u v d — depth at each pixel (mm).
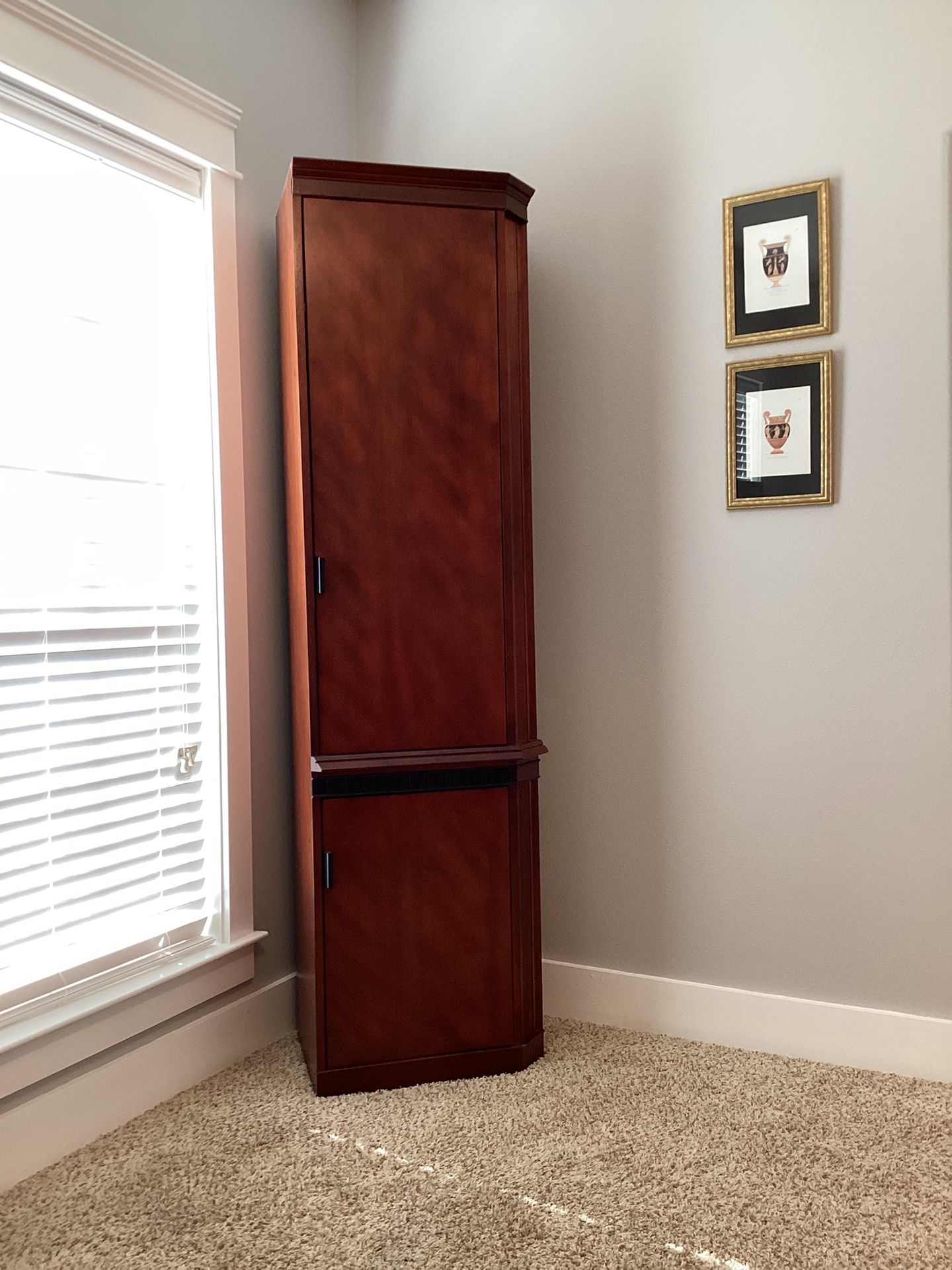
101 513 2076
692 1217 1760
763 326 2365
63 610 1985
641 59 2475
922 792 2277
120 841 2113
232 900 2354
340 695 2205
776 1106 2148
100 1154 1977
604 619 2588
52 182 1963
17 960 1904
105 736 2088
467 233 2229
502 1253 1670
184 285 2279
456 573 2256
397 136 2785
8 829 1896
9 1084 1863
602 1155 1958
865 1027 2342
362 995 2232
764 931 2449
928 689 2260
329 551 2188
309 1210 1787
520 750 2297
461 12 2684
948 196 2186
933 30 2182
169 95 2137
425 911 2262
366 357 2188
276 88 2508
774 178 2350
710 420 2449
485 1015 2307
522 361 2318
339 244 2166
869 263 2266
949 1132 2031
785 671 2400
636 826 2578
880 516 2287
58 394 1983
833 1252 1666
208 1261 1655
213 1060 2330
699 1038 2512
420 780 2242
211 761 2336
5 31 1783
